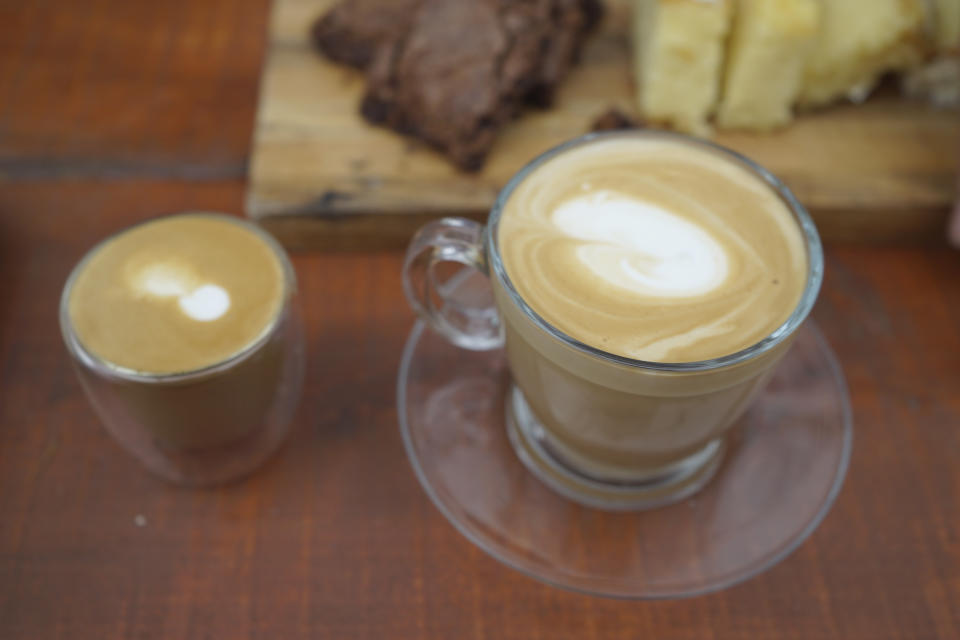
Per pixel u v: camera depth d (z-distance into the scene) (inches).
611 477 15.9
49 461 16.1
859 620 14.9
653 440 14.6
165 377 14.4
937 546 15.5
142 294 15.0
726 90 19.5
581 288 14.1
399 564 15.4
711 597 15.1
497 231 14.4
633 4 20.9
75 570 15.2
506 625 14.9
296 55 20.4
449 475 15.8
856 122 19.6
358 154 18.9
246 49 21.0
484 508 15.6
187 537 15.5
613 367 13.3
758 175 15.0
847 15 19.2
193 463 16.0
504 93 18.5
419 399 16.6
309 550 15.5
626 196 14.9
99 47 20.9
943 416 16.7
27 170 19.1
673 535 15.4
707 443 15.4
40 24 21.2
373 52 19.9
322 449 16.3
